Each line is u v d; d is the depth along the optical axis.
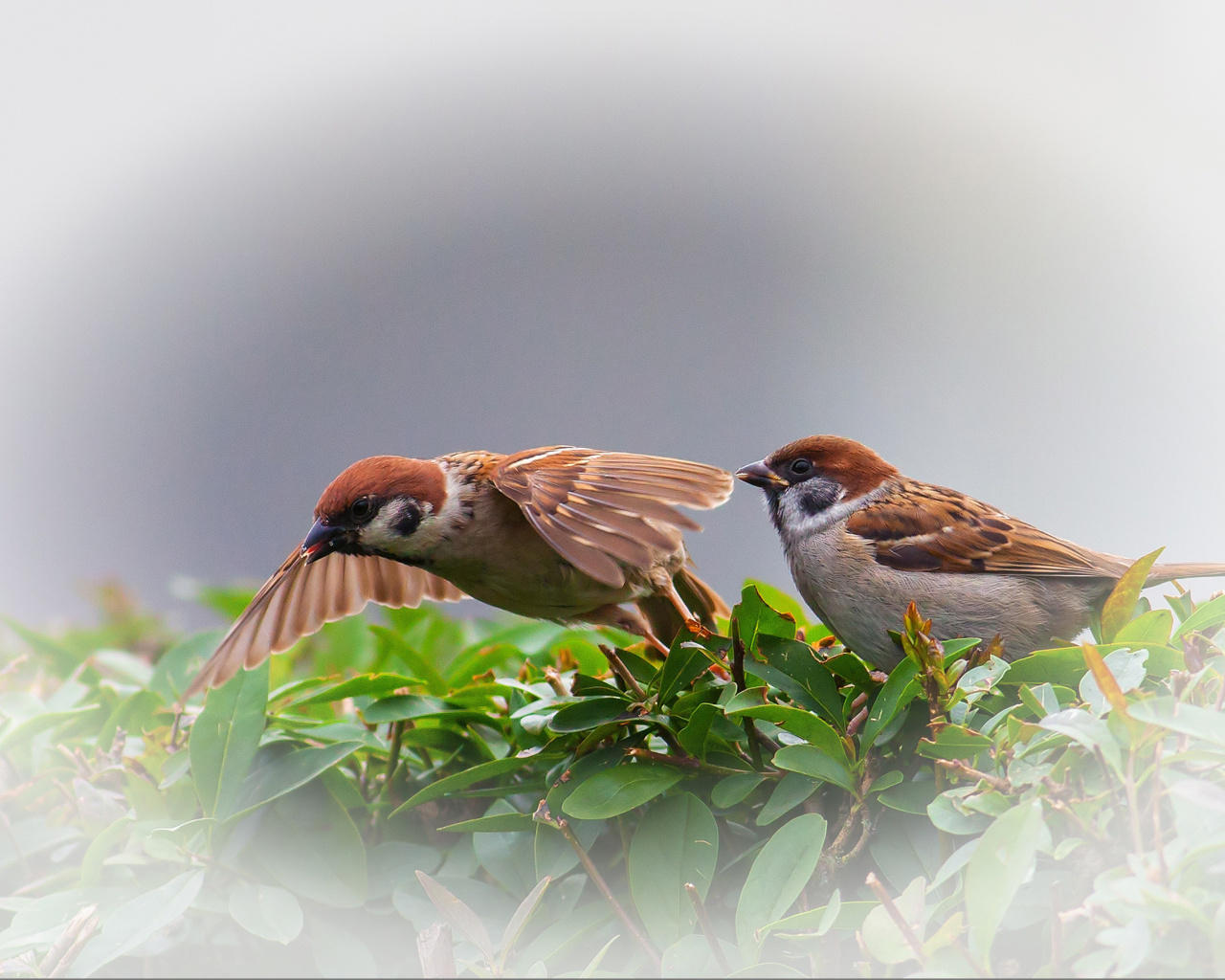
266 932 4.56
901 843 4.28
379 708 5.39
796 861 4.01
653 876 4.32
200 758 5.12
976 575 6.53
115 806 5.59
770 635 4.78
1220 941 2.96
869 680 4.83
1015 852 3.29
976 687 4.21
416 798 4.86
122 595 9.24
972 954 3.31
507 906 4.74
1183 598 5.05
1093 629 6.26
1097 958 3.21
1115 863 3.45
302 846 4.97
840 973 3.84
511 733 5.54
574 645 6.50
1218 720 3.31
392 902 4.91
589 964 4.48
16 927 4.77
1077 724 3.54
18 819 5.78
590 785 4.44
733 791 4.50
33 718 5.82
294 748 5.40
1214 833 3.25
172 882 4.62
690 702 4.86
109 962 4.38
